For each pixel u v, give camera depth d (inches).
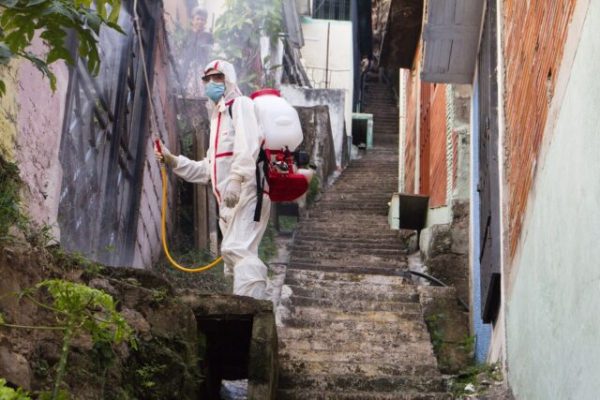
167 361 151.6
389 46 504.1
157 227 303.7
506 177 208.7
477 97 276.4
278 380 207.8
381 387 209.0
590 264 118.2
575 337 127.0
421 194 448.1
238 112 213.5
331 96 692.1
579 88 126.1
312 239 403.9
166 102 328.2
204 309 171.5
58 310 109.5
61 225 191.3
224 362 188.5
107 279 150.3
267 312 173.2
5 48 129.8
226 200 206.8
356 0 976.3
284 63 679.1
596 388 113.4
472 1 261.3
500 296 214.1
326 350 237.6
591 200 118.0
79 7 133.7
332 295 287.7
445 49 279.3
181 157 224.1
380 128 1111.0
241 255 213.0
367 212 508.4
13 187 141.4
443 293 281.7
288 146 220.1
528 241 171.2
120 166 252.8
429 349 243.6
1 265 115.7
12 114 158.2
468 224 333.1
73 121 204.7
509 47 210.7
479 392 196.1
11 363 110.9
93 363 129.8
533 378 161.2
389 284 297.3
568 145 133.6
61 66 189.0
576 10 130.0
